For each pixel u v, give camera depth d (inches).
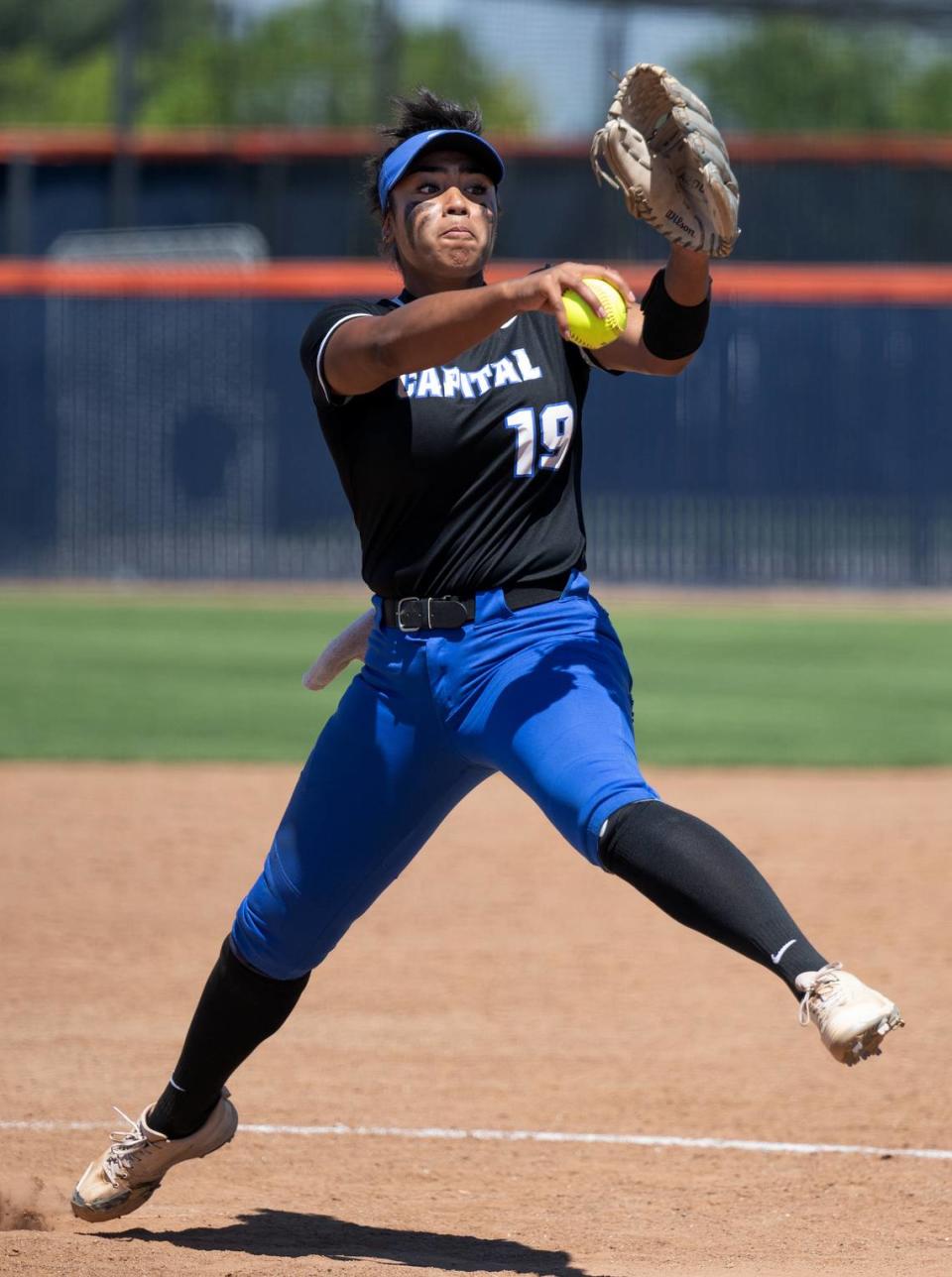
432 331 410.3
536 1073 711.1
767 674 2027.6
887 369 2977.4
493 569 454.3
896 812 1266.0
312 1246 503.5
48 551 3088.1
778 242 3366.1
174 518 3065.9
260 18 3878.0
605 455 3021.7
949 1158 602.9
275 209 3444.9
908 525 2984.7
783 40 4281.5
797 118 4330.7
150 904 1007.0
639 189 423.5
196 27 4195.4
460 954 915.4
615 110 430.3
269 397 3038.9
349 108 3811.5
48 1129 627.8
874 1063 726.5
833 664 2118.6
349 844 471.2
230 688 1889.8
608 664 456.4
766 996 839.1
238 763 1466.5
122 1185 514.9
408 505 454.9
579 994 838.5
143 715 1713.8
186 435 3056.1
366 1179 581.6
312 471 3036.4
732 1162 599.8
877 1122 647.8
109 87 5152.6
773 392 2992.1
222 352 3046.3
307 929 480.1
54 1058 719.1
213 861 1119.6
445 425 450.3
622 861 413.4
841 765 1457.9
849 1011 371.9
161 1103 509.7
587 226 3341.5
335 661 513.0
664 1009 813.9
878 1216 537.3
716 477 3006.9
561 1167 594.9
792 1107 666.2
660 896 407.2
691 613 2706.7
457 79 3759.8
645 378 3004.4
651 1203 554.6
